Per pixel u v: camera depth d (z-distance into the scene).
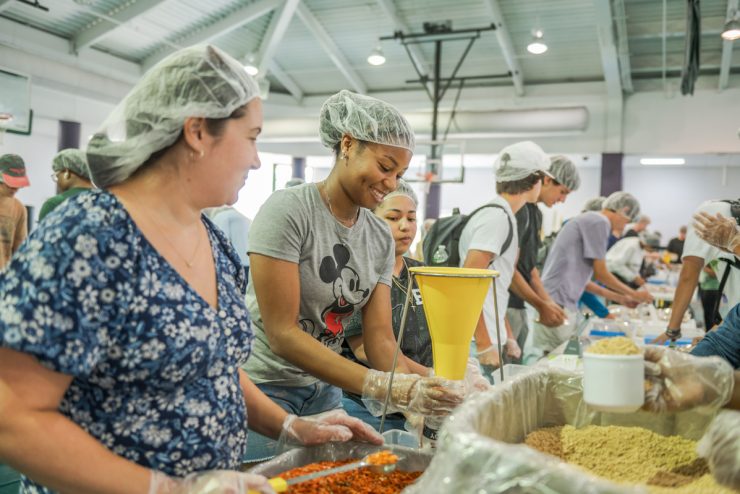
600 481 0.57
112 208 0.81
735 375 0.94
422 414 1.17
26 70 7.41
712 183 14.23
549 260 3.93
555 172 3.45
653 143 9.62
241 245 3.85
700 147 9.41
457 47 8.94
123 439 0.82
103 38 8.07
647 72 9.42
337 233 1.47
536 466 0.59
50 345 0.72
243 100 0.90
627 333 2.93
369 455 1.01
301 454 1.05
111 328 0.78
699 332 3.19
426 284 1.09
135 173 0.88
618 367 0.78
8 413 0.71
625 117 9.75
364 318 1.62
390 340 1.59
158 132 0.84
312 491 0.91
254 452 1.42
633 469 0.86
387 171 1.44
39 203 11.40
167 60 0.87
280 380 1.51
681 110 9.48
